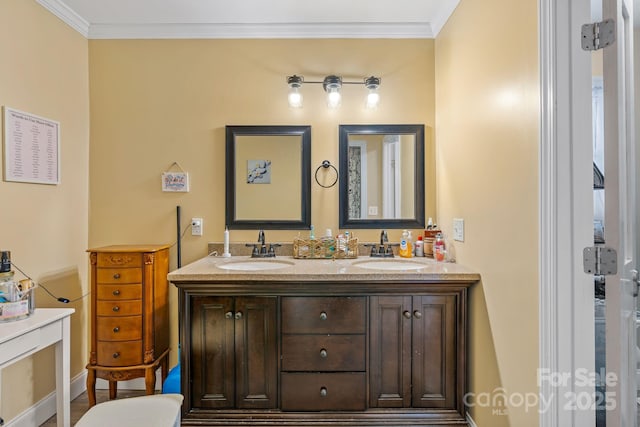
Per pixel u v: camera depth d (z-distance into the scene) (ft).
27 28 6.26
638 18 4.92
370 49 7.88
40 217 6.55
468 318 6.02
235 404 5.86
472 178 5.98
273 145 7.86
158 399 4.73
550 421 3.97
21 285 5.16
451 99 6.94
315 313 5.85
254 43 7.84
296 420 5.83
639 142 4.93
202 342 5.86
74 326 7.36
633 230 3.88
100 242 7.75
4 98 5.85
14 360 4.47
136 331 6.76
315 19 7.58
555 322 3.92
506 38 4.86
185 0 6.85
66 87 7.16
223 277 5.69
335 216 7.87
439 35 7.59
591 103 3.85
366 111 7.88
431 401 5.89
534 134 4.21
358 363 5.86
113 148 7.79
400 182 7.88
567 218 3.88
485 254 5.50
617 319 3.63
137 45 7.79
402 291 5.86
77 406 7.04
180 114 7.82
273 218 7.84
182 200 7.82
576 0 3.85
